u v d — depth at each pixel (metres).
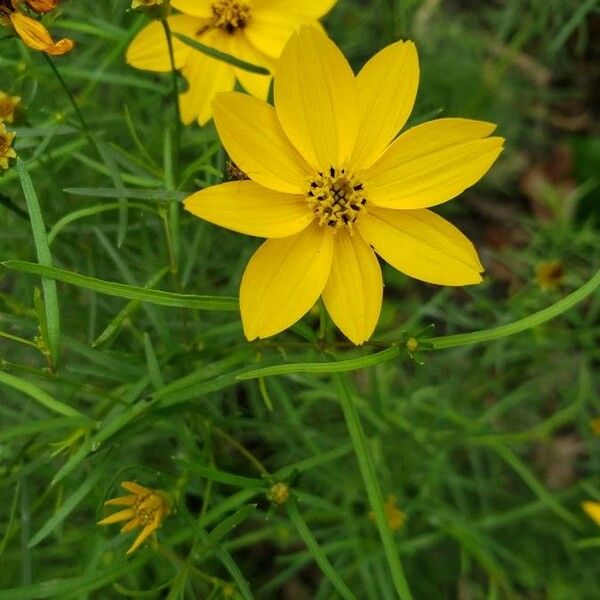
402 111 0.11
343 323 0.11
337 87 0.11
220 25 0.13
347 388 0.11
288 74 0.11
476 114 0.24
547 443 0.23
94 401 0.17
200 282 0.17
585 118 0.28
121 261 0.14
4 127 0.11
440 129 0.11
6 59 0.14
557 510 0.17
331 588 0.19
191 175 0.13
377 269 0.11
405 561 0.21
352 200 0.11
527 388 0.22
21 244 0.16
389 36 0.20
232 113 0.11
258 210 0.11
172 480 0.12
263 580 0.22
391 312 0.21
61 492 0.14
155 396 0.11
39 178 0.16
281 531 0.17
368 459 0.11
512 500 0.23
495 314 0.20
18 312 0.13
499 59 0.26
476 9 0.27
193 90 0.13
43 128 0.12
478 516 0.21
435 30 0.25
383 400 0.18
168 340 0.13
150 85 0.15
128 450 0.17
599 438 0.21
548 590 0.21
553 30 0.24
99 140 0.13
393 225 0.11
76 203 0.17
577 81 0.28
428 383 0.22
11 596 0.11
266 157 0.11
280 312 0.11
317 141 0.11
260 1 0.13
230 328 0.14
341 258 0.11
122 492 0.13
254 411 0.18
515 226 0.26
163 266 0.15
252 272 0.11
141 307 0.16
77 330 0.17
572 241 0.21
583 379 0.20
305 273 0.11
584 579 0.21
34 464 0.12
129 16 0.17
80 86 0.18
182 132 0.17
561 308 0.10
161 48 0.13
